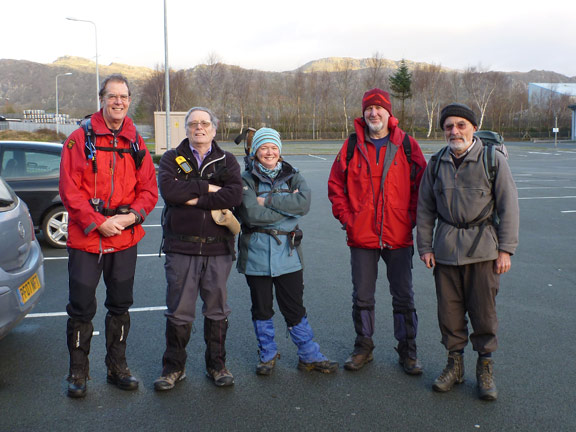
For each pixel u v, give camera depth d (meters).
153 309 5.11
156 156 24.36
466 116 3.38
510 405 3.31
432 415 3.19
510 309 5.14
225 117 67.88
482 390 3.38
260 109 71.56
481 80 78.00
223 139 61.66
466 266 3.46
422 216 3.67
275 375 3.74
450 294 3.56
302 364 3.81
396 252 3.78
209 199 3.40
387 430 3.02
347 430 3.02
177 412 3.21
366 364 3.93
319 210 11.73
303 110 72.75
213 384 3.60
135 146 3.45
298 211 3.63
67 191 3.22
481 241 3.38
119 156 3.37
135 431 3.00
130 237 3.42
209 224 3.48
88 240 3.28
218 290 3.56
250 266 3.68
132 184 3.45
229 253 3.58
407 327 3.76
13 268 3.74
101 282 6.02
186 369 3.84
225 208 3.44
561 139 67.88
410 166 3.76
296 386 3.57
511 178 3.40
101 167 3.29
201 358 4.04
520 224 9.92
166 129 24.72
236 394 3.45
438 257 3.51
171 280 3.50
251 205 3.61
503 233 3.37
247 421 3.11
